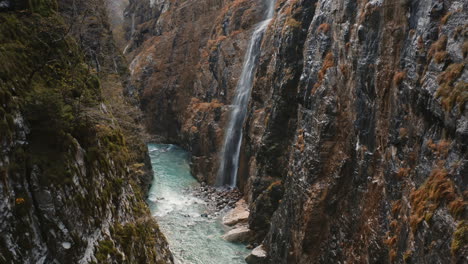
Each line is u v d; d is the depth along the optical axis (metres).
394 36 20.09
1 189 10.60
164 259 21.34
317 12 29.66
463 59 14.80
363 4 23.05
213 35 67.88
